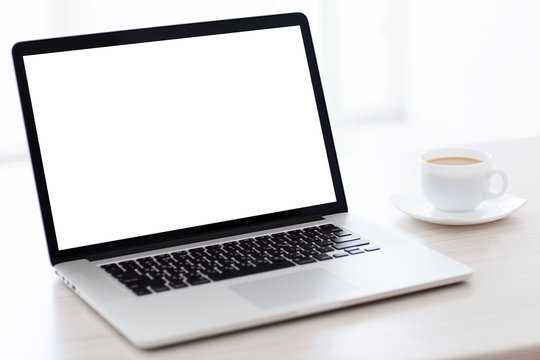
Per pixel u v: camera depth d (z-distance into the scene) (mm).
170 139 1082
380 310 872
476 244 1074
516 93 3592
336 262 973
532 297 898
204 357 771
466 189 1159
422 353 774
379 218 1187
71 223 1009
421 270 944
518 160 1459
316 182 1154
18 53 1017
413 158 1503
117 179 1043
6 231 1179
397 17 4469
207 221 1078
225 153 1110
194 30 1124
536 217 1178
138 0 4004
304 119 1170
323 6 4301
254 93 1145
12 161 3887
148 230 1045
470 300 893
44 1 3871
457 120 4133
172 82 1098
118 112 1061
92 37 1061
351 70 4527
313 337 810
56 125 1023
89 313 884
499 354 780
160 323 815
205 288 902
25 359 781
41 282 981
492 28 3730
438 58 4234
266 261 978
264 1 4156
